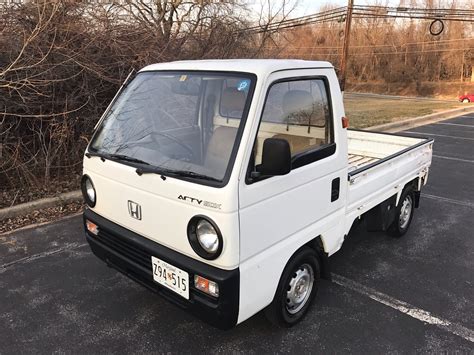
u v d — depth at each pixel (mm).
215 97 2609
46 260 4094
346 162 3197
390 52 58844
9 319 3182
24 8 5641
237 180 2256
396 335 3043
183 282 2480
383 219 4168
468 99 33906
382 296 3547
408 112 18453
